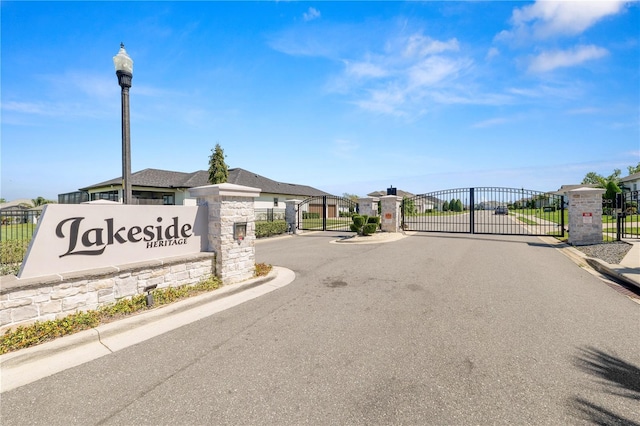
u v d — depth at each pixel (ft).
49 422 8.47
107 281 16.33
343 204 139.33
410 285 21.58
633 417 8.33
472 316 15.71
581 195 38.19
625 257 27.89
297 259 32.22
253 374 10.71
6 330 13.02
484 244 40.83
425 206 137.18
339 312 16.60
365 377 10.42
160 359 11.84
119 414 8.76
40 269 14.76
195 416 8.63
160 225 19.70
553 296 18.85
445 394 9.45
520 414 8.52
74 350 12.55
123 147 22.82
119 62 22.06
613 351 12.01
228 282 21.71
